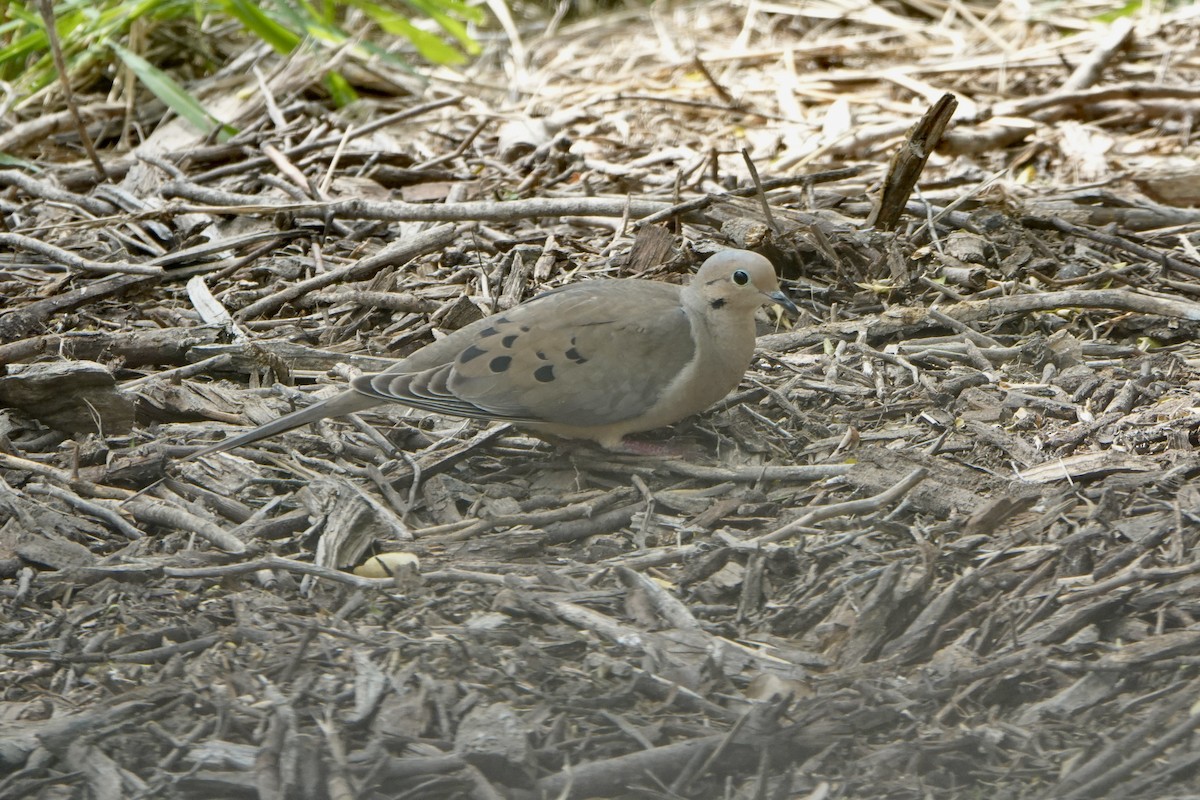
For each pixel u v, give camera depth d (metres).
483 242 13.48
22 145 16.98
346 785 6.74
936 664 7.62
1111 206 14.30
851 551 8.68
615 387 9.48
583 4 24.22
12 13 18.53
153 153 16.11
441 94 19.16
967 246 12.95
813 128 17.14
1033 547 8.59
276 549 8.92
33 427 10.42
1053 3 21.83
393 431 10.28
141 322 12.32
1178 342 11.65
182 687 7.54
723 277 9.56
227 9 18.31
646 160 15.86
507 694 7.49
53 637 8.07
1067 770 6.86
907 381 11.01
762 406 10.77
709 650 7.73
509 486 9.84
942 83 18.72
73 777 6.94
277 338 11.91
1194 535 8.52
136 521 9.27
